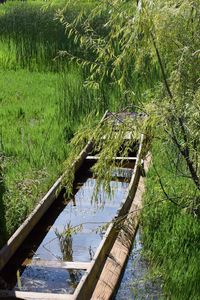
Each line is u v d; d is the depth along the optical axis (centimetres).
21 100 1159
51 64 1409
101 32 1336
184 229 619
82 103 1095
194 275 541
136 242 657
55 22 1570
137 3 518
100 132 551
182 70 521
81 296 506
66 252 648
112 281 560
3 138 938
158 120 518
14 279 592
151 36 520
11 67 1427
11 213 671
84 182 855
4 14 1852
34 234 695
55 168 825
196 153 546
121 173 852
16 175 788
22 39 1484
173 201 625
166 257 590
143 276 581
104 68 582
